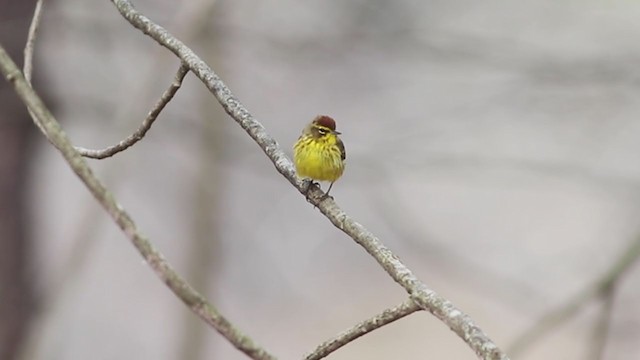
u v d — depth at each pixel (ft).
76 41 43.83
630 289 37.65
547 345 52.37
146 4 44.34
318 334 60.54
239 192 59.93
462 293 58.49
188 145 45.09
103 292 60.23
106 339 59.00
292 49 43.14
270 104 51.57
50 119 11.18
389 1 44.88
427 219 61.57
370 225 52.54
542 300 37.63
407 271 13.46
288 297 61.52
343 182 42.73
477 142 47.29
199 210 41.73
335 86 49.98
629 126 43.14
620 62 39.37
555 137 44.42
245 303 60.90
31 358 38.14
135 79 43.29
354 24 44.73
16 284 38.24
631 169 42.88
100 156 17.57
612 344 44.73
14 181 38.06
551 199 63.26
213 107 41.27
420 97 49.19
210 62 41.09
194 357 40.45
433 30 41.47
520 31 45.50
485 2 45.73
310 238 61.82
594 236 58.90
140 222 58.59
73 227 53.06
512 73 43.83
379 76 49.44
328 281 62.34
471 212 62.34
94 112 40.63
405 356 60.80
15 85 11.41
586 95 40.06
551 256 48.91
